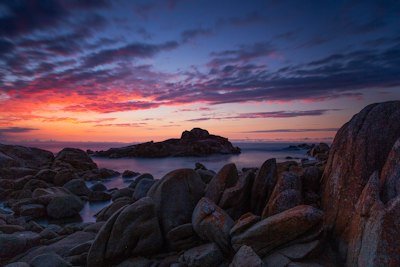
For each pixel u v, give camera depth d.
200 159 74.12
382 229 8.45
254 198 15.30
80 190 29.83
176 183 16.02
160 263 13.12
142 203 13.99
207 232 13.16
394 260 8.04
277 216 11.72
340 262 10.55
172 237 13.98
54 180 34.41
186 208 15.66
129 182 41.44
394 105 12.23
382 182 10.21
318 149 56.81
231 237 12.47
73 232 18.02
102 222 18.39
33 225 18.84
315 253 10.90
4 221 19.23
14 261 14.04
